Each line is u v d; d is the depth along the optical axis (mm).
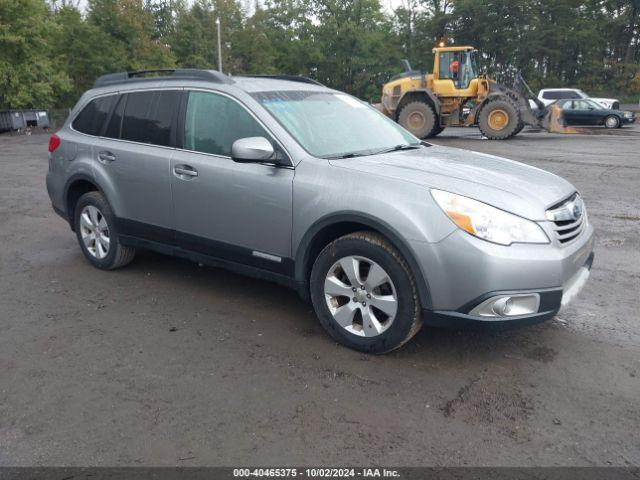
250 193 4066
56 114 34969
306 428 2910
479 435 2846
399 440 2809
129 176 4871
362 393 3240
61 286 5059
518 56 52219
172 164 4531
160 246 4840
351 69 56000
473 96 20047
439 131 21156
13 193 10094
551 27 51188
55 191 5637
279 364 3592
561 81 55031
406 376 3430
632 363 3592
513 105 19203
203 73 4547
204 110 4469
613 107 28891
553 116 20297
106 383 3369
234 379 3408
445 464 2629
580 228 3736
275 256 4059
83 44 36938
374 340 3625
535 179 3824
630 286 5004
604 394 3229
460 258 3252
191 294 4836
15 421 2988
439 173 3625
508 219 3291
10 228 7387
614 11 58219
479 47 53312
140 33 38500
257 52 51344
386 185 3516
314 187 3756
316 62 55438
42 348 3836
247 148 3795
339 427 2916
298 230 3854
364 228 3746
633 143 18047
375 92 56562
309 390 3277
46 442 2807
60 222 7723
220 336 4008
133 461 2658
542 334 4008
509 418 2992
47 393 3262
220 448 2754
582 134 22188
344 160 3865
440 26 53281
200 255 4574
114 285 5066
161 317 4352
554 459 2664
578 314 4375
